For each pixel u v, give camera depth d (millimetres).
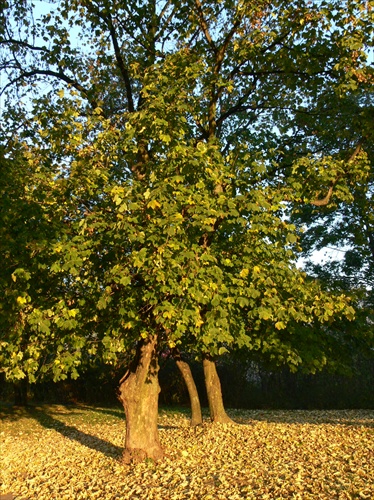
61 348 7070
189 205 6863
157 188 6609
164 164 7324
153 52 10602
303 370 9898
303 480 7285
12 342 6891
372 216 11352
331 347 10258
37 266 6777
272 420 15641
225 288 6875
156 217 6590
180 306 6711
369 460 8180
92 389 25266
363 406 20359
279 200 7598
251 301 7355
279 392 22344
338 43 9516
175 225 6203
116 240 6805
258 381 23750
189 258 6609
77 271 6387
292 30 9812
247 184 7660
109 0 10297
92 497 7418
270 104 11852
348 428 11953
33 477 9586
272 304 7316
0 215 6688
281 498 6430
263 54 10414
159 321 6648
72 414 20234
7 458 11992
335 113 11156
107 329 7492
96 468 9305
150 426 8930
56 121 7934
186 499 6832
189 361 22766
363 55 9164
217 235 8109
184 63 8695
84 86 11250
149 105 7410
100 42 10992
